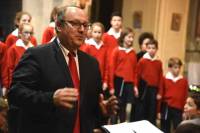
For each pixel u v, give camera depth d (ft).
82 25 8.36
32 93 8.10
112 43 20.63
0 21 27.68
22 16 18.85
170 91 20.68
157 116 20.92
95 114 9.01
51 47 8.70
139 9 29.22
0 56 17.71
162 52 28.48
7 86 17.61
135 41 29.25
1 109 9.05
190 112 9.33
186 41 29.84
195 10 29.96
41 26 24.45
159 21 28.50
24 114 8.45
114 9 30.40
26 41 17.90
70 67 8.68
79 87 8.66
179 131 7.11
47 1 24.09
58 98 7.74
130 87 20.01
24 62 8.52
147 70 20.66
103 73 19.58
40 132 8.38
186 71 29.27
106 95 19.48
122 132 8.39
